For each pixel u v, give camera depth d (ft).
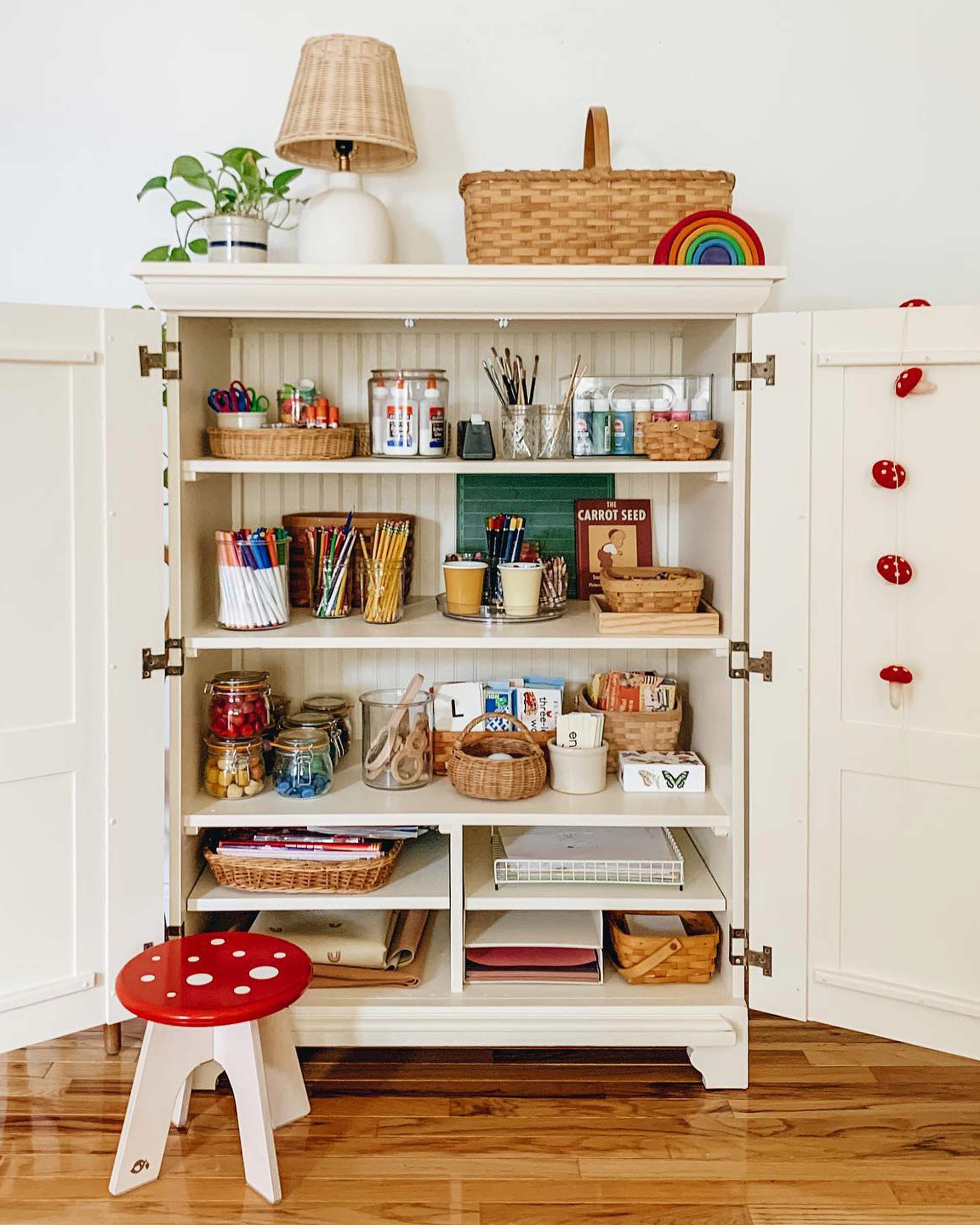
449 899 7.83
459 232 8.79
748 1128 7.23
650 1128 7.23
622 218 7.54
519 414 8.05
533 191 7.51
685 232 7.36
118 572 7.27
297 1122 7.28
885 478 6.88
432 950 8.42
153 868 7.57
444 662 9.20
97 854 7.41
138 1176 6.59
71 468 7.11
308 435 7.68
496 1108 7.46
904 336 6.85
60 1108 7.39
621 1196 6.55
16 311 6.85
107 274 8.78
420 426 8.08
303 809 7.89
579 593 9.08
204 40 8.63
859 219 8.77
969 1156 6.95
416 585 9.17
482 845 8.95
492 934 8.21
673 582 7.80
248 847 7.89
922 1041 7.28
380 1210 6.41
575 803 8.00
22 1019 7.28
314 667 9.17
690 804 7.97
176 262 7.10
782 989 7.61
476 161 8.73
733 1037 7.57
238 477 8.98
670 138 8.71
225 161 8.10
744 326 7.32
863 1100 7.57
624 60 8.66
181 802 7.71
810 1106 7.50
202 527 8.13
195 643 7.57
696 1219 6.35
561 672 9.22
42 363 6.96
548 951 8.16
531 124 8.71
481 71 8.66
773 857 7.51
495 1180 6.69
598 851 8.20
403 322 8.27
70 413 7.07
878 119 8.70
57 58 8.61
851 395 7.01
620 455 8.05
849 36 8.64
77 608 7.20
